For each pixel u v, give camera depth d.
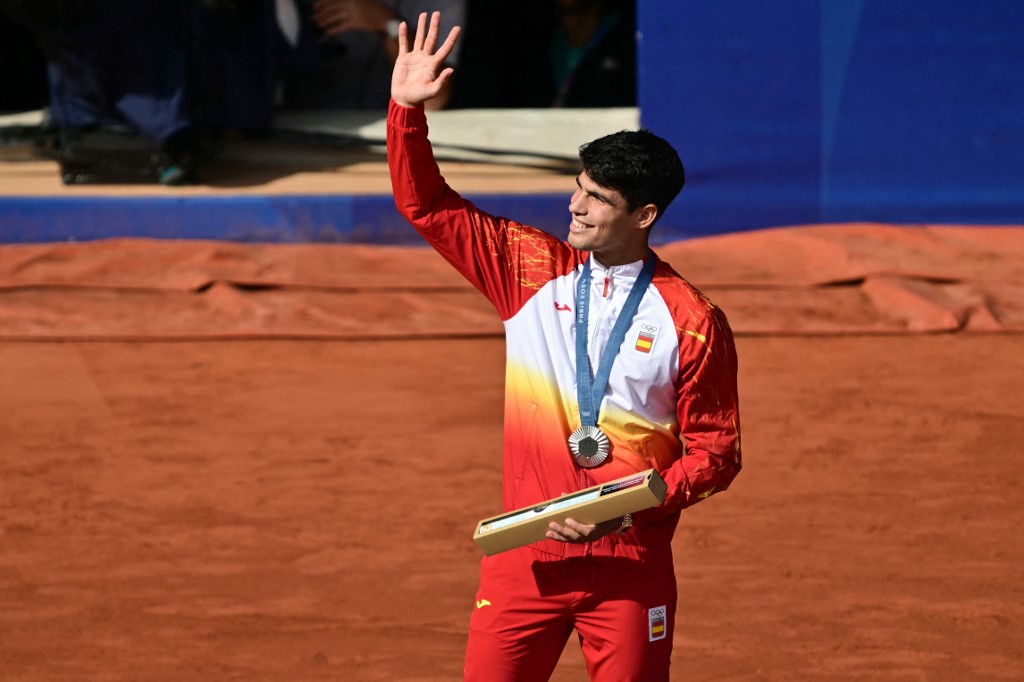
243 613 18.70
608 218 11.34
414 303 34.88
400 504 22.73
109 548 21.02
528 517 11.17
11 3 38.38
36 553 20.81
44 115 43.19
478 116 45.69
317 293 35.34
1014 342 32.59
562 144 44.53
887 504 22.73
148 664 17.20
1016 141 40.19
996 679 16.78
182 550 20.92
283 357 31.23
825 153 40.16
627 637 11.70
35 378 29.55
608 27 47.31
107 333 32.38
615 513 10.89
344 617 18.56
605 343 11.73
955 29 39.50
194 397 28.47
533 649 12.05
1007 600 19.03
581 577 11.68
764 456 25.11
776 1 39.06
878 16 39.28
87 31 38.84
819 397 28.66
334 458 25.00
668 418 11.77
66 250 37.53
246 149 44.97
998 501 22.91
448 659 17.28
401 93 11.66
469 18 48.06
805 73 39.62
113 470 24.41
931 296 35.09
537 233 12.26
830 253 37.78
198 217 39.62
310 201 39.66
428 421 27.02
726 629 18.16
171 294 35.25
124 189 40.88
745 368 30.67
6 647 17.69
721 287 35.94
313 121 46.22
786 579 19.73
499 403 28.22
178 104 39.75
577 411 11.74
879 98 39.91
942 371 30.45
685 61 39.44
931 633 18.03
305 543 21.16
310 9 46.00
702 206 40.38
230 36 41.56
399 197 12.08
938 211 40.56
